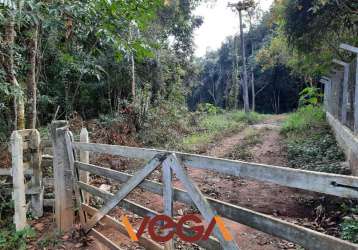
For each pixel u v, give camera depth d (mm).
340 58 10016
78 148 3758
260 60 23531
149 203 4742
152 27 13180
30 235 3850
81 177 3994
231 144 9742
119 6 3592
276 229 1581
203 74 41062
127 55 4098
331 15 8938
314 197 4617
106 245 3309
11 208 4512
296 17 9516
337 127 7539
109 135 8820
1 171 4414
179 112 13719
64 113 10656
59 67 9602
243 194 5051
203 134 11430
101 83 11898
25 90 6262
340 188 1339
